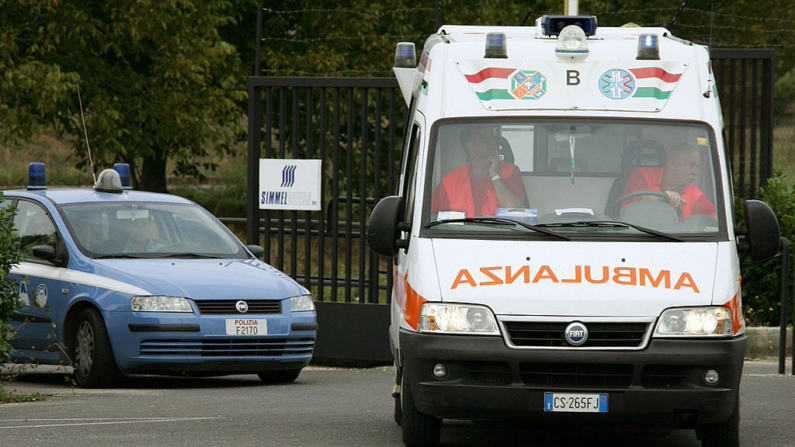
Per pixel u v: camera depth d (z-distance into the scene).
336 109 51.53
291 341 42.91
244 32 114.25
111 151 99.00
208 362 41.44
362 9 110.06
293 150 52.41
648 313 26.47
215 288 41.97
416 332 27.12
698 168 29.03
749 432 31.92
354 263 84.19
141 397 39.38
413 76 36.84
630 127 29.44
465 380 26.66
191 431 31.34
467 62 30.52
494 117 29.53
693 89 30.12
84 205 46.25
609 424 29.42
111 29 98.94
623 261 27.25
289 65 108.00
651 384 26.52
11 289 38.41
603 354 26.23
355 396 39.97
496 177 29.00
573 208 28.64
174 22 97.75
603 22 121.50
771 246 28.19
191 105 100.94
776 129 81.56
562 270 27.03
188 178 134.88
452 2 113.50
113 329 41.28
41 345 44.12
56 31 96.19
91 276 42.75
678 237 27.89
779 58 112.81
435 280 27.19
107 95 100.19
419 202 28.86
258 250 47.81
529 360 26.30
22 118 97.44
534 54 30.64
